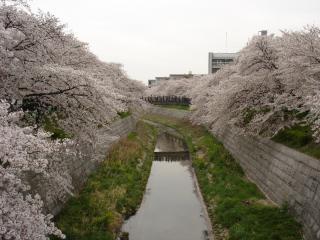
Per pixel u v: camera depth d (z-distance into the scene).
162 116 60.88
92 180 16.78
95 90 10.46
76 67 14.53
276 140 15.73
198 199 17.42
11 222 5.72
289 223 11.37
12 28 9.47
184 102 65.81
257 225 11.80
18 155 5.72
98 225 12.30
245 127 17.30
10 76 9.78
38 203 6.76
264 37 17.02
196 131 38.31
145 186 19.17
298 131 15.05
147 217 14.95
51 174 9.65
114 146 24.52
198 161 23.72
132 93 39.16
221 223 13.36
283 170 13.78
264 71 16.14
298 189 11.98
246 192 15.70
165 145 33.72
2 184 5.83
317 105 9.21
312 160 11.49
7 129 6.07
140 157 24.59
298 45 13.13
